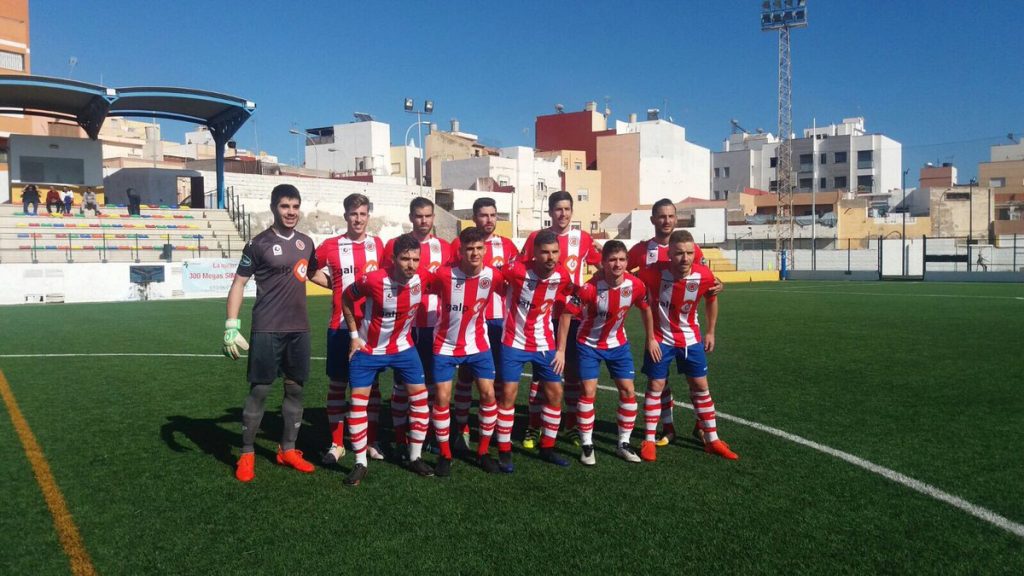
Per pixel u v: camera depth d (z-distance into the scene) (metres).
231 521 3.74
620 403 4.95
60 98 24.44
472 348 4.69
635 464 4.75
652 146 56.66
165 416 6.09
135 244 25.52
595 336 4.80
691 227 49.00
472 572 3.13
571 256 5.86
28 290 19.55
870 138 62.75
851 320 14.05
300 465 4.62
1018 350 9.76
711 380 7.61
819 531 3.56
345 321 4.84
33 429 5.62
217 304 19.06
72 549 3.39
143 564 3.24
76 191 27.80
